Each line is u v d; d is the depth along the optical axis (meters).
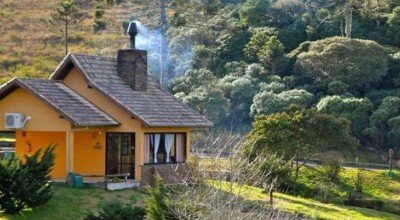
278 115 58.38
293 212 41.06
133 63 46.59
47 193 35.25
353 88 90.88
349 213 48.53
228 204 27.91
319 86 91.12
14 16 115.06
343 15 105.00
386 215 51.34
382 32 105.75
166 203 30.19
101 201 38.41
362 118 81.38
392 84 94.38
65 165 44.22
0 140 58.81
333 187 59.47
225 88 87.62
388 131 80.81
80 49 101.50
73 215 35.38
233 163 32.38
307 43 98.00
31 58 97.81
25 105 43.12
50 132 44.62
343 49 90.62
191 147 47.16
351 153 60.38
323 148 58.88
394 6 109.75
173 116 45.94
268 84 89.56
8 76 89.06
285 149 56.53
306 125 57.75
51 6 121.12
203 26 105.31
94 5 123.50
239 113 85.81
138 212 32.41
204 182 31.81
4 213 33.38
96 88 44.34
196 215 28.53
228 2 122.44
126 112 43.78
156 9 106.12
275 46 96.25
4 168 33.47
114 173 44.72
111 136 44.84
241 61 97.88
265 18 109.75
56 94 43.59
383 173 65.00
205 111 81.25
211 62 98.56
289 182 54.41
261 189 41.84
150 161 44.78
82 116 42.38
